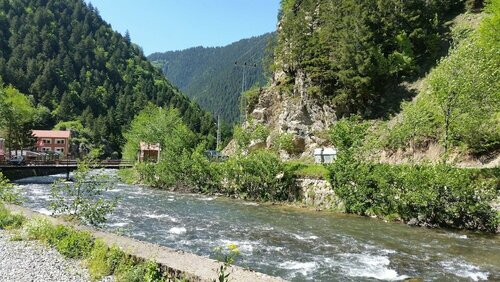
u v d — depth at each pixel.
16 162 51.47
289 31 62.91
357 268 14.32
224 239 18.92
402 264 14.95
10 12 174.38
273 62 71.88
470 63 28.55
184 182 43.41
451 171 23.28
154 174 47.88
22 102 77.12
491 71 27.80
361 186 27.69
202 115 167.62
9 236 13.93
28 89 138.75
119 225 21.62
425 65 49.38
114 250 11.04
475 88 27.50
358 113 48.69
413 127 36.53
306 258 15.65
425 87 44.22
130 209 28.14
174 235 19.52
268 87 69.00
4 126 68.19
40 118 125.50
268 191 35.31
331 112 51.03
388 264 14.94
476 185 22.42
